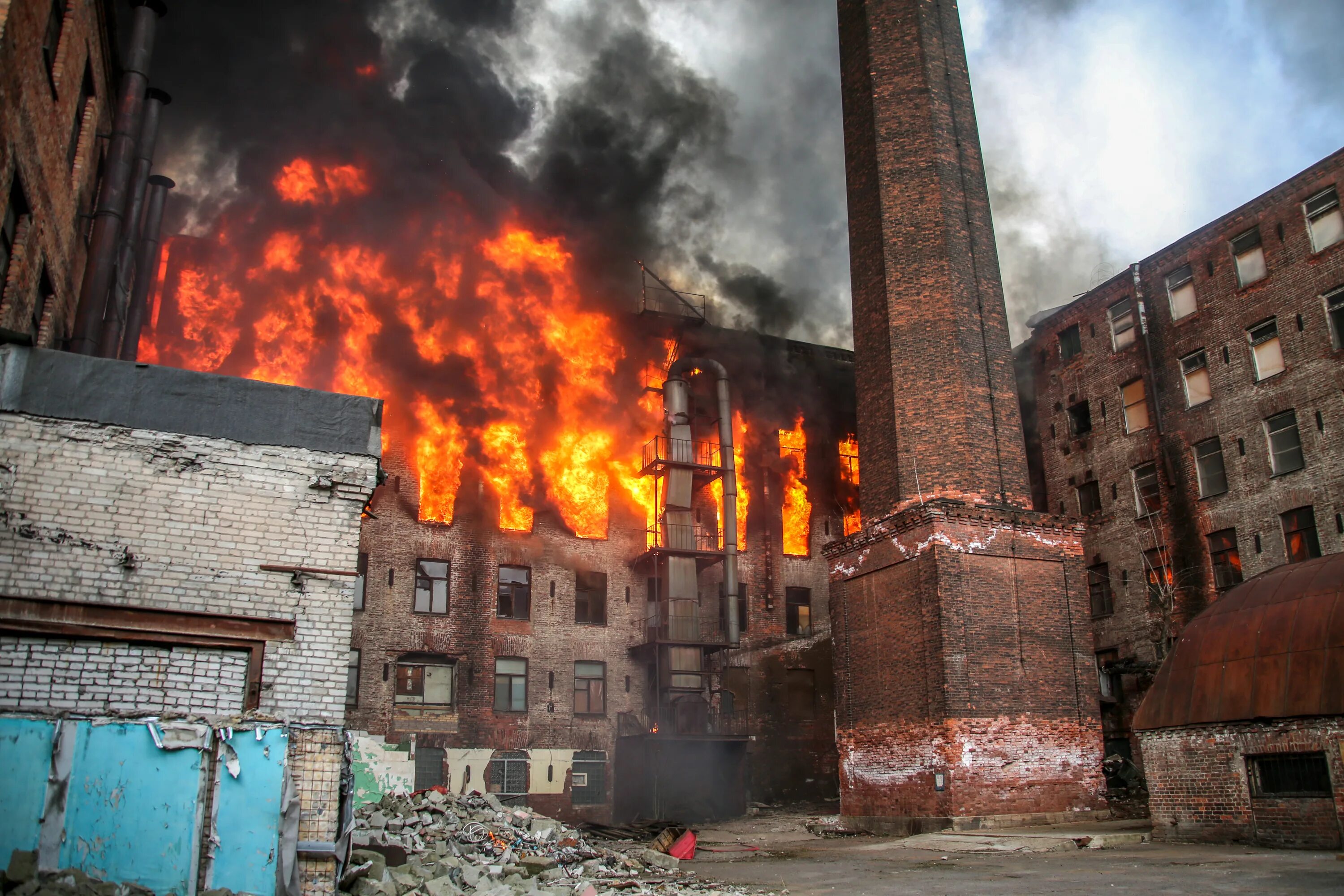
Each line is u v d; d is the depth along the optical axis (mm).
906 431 23094
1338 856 13008
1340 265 24062
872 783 22016
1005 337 24062
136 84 16812
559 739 30219
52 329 14344
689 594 31469
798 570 35250
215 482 10055
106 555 9461
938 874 14188
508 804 28797
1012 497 22609
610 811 30172
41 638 9117
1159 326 28953
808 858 17891
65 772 8188
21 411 9484
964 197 24906
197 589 9703
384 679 28766
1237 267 26812
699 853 19875
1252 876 11734
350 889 9492
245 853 8516
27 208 12234
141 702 9312
